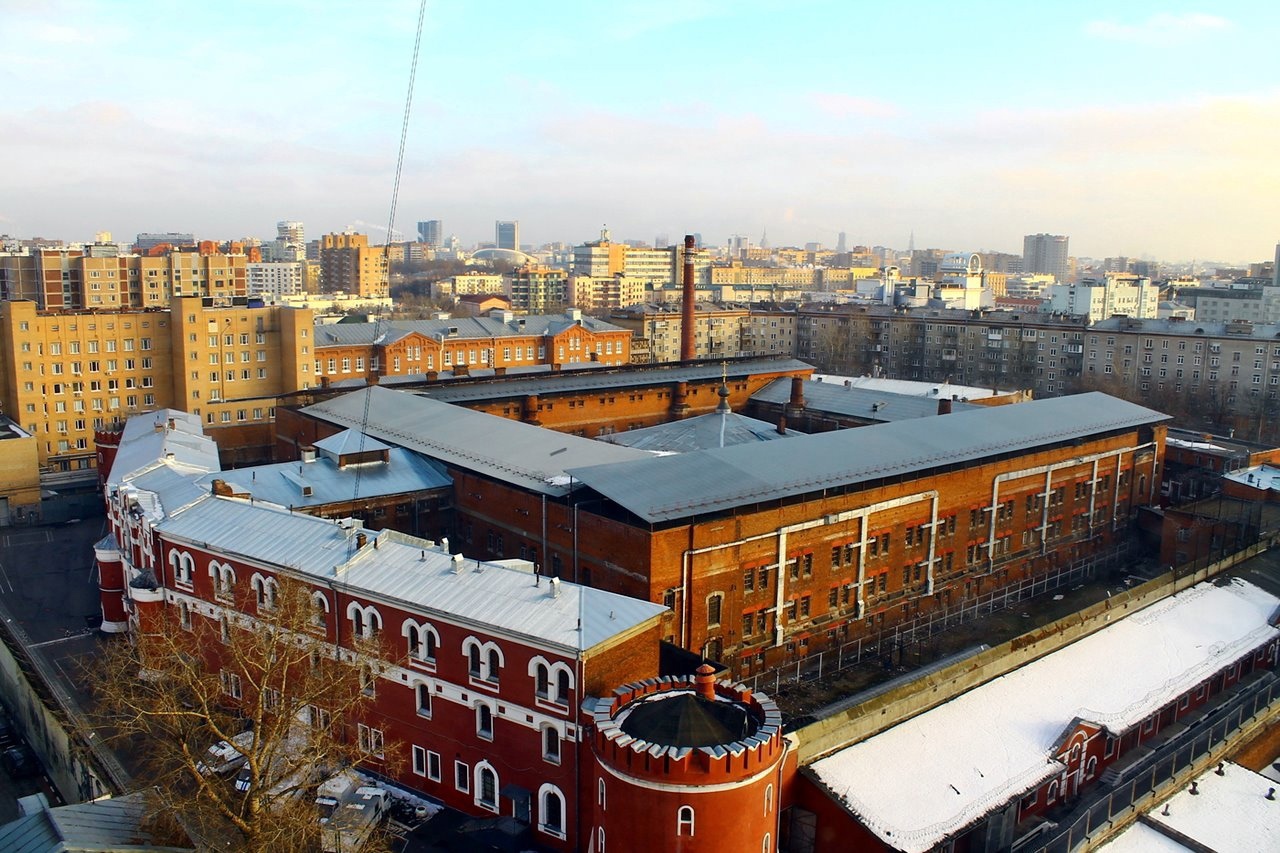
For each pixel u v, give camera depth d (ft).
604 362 604.90
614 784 132.77
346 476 249.14
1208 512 300.61
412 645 168.76
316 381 477.77
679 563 202.90
